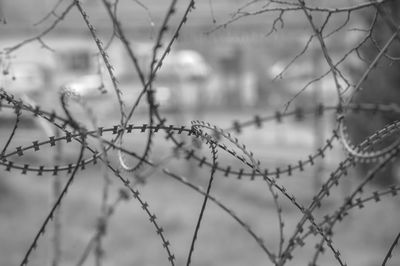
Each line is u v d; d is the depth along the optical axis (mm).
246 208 14469
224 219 14242
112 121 9836
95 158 1642
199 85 23828
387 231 12500
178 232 13625
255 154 16984
